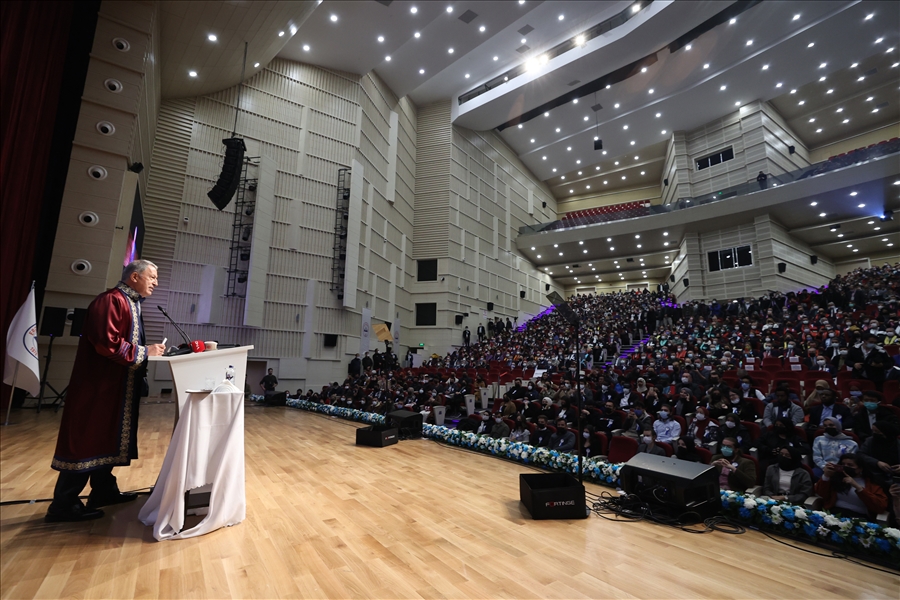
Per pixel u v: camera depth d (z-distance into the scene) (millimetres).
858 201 13500
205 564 1851
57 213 6820
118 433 2240
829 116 16828
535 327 17578
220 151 11109
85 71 7074
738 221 15484
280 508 2656
